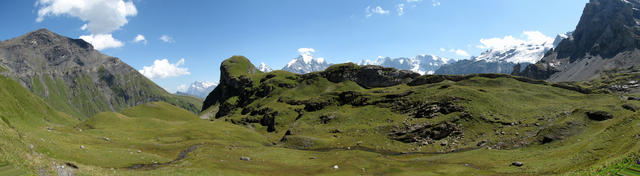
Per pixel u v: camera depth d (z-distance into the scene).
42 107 146.62
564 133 107.19
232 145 135.00
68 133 101.62
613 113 125.62
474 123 142.88
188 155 96.38
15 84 140.12
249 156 100.06
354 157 101.50
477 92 175.75
